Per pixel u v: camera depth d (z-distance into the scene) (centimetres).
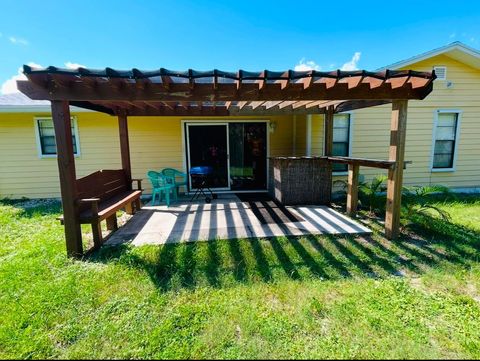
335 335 176
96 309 204
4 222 445
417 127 668
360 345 167
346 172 670
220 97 300
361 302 210
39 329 183
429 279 245
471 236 352
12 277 248
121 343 171
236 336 177
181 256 294
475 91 662
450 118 677
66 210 298
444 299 213
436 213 452
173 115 528
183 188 690
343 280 245
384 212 470
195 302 213
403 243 331
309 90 308
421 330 179
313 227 391
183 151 677
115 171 466
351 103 459
